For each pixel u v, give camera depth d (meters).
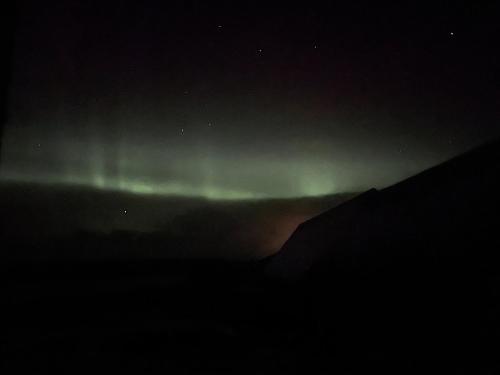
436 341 1.76
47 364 1.70
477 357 1.63
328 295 2.31
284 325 2.06
